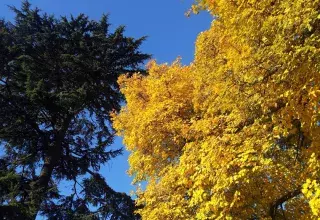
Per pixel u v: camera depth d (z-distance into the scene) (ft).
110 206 49.75
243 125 18.29
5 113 49.60
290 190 19.13
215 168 17.74
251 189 18.74
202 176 17.78
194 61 25.20
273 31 15.37
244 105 17.17
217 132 18.89
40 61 54.39
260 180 18.74
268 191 19.11
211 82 20.21
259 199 19.16
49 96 49.49
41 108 51.83
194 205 20.86
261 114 17.60
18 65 52.85
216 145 17.53
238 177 16.62
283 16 14.33
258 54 15.60
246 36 16.69
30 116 50.78
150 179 26.89
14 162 49.70
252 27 16.10
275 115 16.76
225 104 17.90
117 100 52.39
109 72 54.03
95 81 53.93
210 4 20.35
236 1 17.92
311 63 14.35
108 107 52.42
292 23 13.82
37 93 48.29
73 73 53.57
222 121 19.16
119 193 51.39
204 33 22.94
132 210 50.21
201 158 18.16
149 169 26.94
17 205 40.81
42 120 54.08
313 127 16.47
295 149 18.95
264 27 15.10
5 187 43.11
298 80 15.24
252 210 19.52
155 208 23.11
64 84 54.60
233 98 17.11
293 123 18.31
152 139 25.88
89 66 52.42
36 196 44.01
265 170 17.95
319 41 13.73
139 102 28.76
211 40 22.25
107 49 55.77
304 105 15.94
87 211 50.44
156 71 28.37
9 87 52.26
